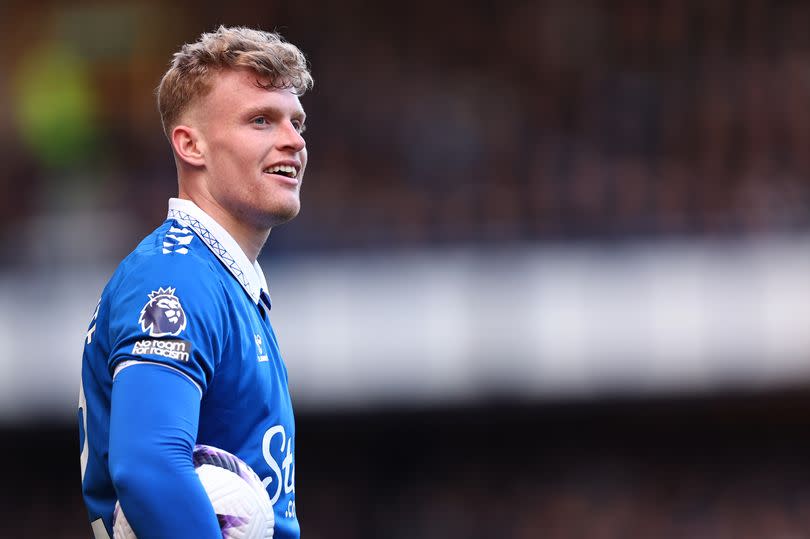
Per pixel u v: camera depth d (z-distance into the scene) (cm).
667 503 4116
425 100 4859
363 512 4119
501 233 3653
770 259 3597
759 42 4894
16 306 3606
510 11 5125
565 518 4081
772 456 4153
